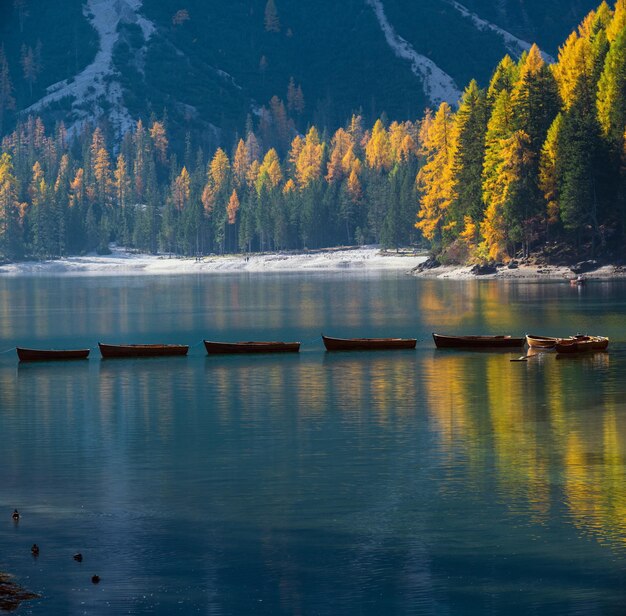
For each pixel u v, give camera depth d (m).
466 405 67.50
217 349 97.50
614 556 38.09
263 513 43.44
